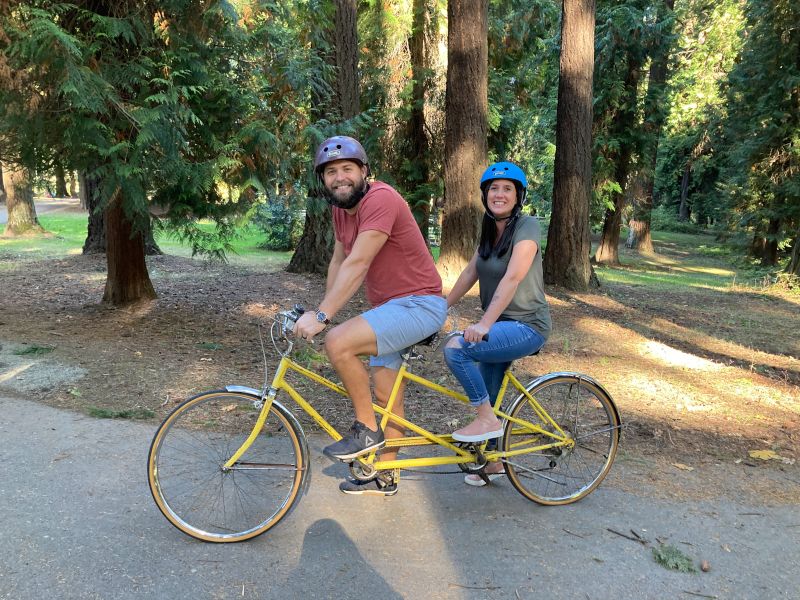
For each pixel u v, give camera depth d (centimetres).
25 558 266
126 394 491
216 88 621
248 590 254
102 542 282
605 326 859
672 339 807
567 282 1145
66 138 555
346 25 1058
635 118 1766
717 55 2441
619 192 1791
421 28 1407
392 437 321
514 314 321
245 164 656
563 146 1122
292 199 783
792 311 1091
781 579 279
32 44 479
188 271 1220
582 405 439
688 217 4253
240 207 685
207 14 593
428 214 1512
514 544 297
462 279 347
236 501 317
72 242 1656
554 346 727
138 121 540
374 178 1358
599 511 335
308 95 853
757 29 1571
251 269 1275
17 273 1117
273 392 298
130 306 832
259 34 675
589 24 1084
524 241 311
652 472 389
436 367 605
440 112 1435
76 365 562
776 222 1619
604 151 1750
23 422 423
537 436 344
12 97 535
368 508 327
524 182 320
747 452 430
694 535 313
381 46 1376
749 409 523
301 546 288
